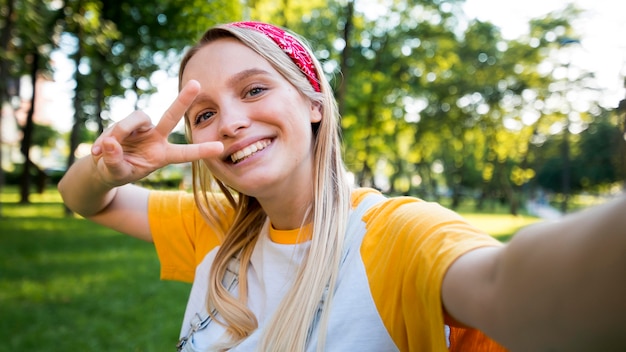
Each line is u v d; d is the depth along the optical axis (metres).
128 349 4.39
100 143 1.11
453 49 20.36
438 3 18.41
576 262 0.52
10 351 4.22
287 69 1.24
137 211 1.63
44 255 9.02
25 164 20.16
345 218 1.22
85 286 6.71
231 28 1.28
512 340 0.62
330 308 1.09
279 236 1.32
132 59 18.00
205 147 1.12
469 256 0.76
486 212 33.53
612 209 0.50
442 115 25.84
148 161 1.15
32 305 5.69
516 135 30.05
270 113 1.20
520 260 0.59
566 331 0.54
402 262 0.99
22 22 11.85
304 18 17.20
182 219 1.60
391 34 19.50
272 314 1.20
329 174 1.28
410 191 41.97
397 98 20.95
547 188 44.97
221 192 1.60
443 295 0.78
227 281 1.38
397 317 1.02
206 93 1.23
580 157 32.69
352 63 18.50
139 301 6.02
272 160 1.21
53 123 45.03
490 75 23.86
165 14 16.14
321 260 1.16
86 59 16.08
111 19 16.16
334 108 1.35
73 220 14.98
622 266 0.48
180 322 5.23
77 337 4.64
